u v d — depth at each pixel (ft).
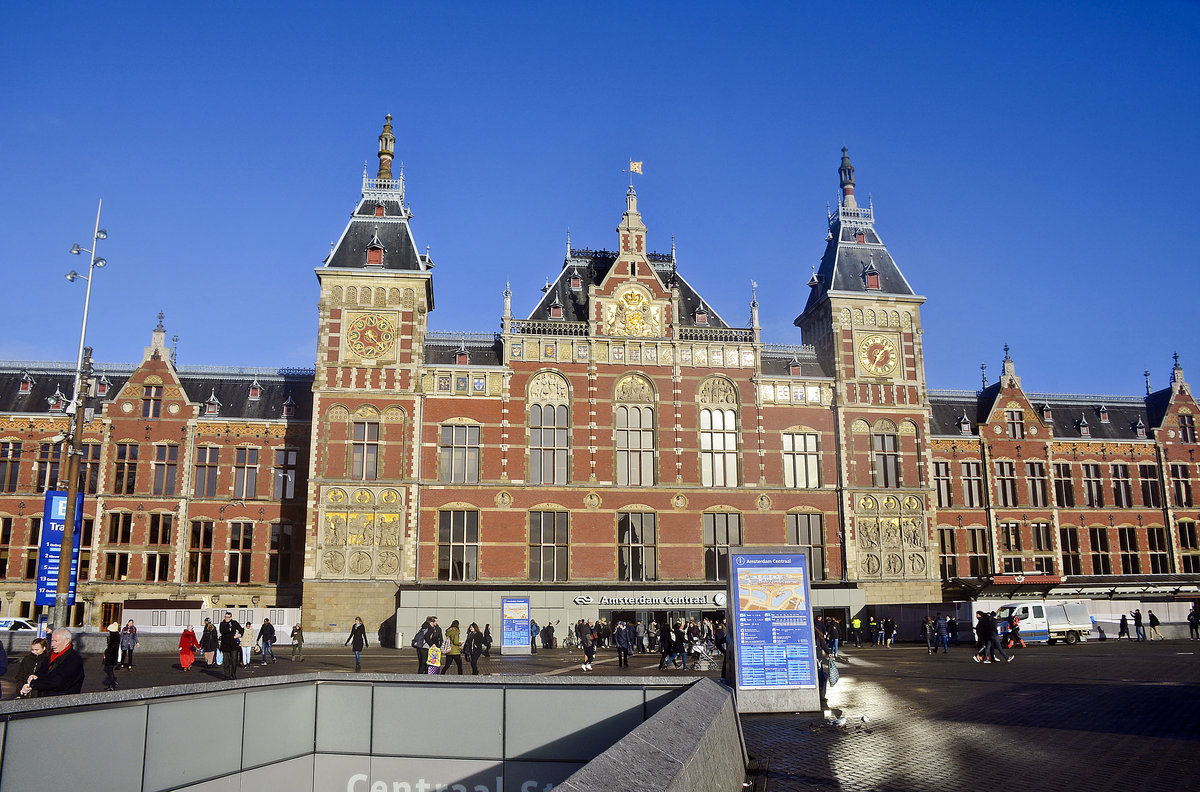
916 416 210.18
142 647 163.02
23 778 38.14
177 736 45.24
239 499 204.74
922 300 214.90
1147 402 255.50
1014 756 59.93
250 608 189.16
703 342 205.36
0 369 213.66
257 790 49.62
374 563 183.62
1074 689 94.38
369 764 52.54
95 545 198.29
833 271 216.95
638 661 146.51
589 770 26.14
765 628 83.25
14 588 196.75
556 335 201.46
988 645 133.18
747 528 199.62
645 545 195.72
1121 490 240.32
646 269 207.72
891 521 204.95
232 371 218.79
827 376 212.23
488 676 52.19
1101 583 203.51
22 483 201.46
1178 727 69.46
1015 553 229.86
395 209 204.13
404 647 174.91
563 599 186.29
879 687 101.60
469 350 202.49
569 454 196.65
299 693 52.65
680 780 28.19
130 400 205.67
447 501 190.39
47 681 52.01
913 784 52.21
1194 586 215.10
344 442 187.73
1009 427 235.81
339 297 193.47
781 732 71.26
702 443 202.59
